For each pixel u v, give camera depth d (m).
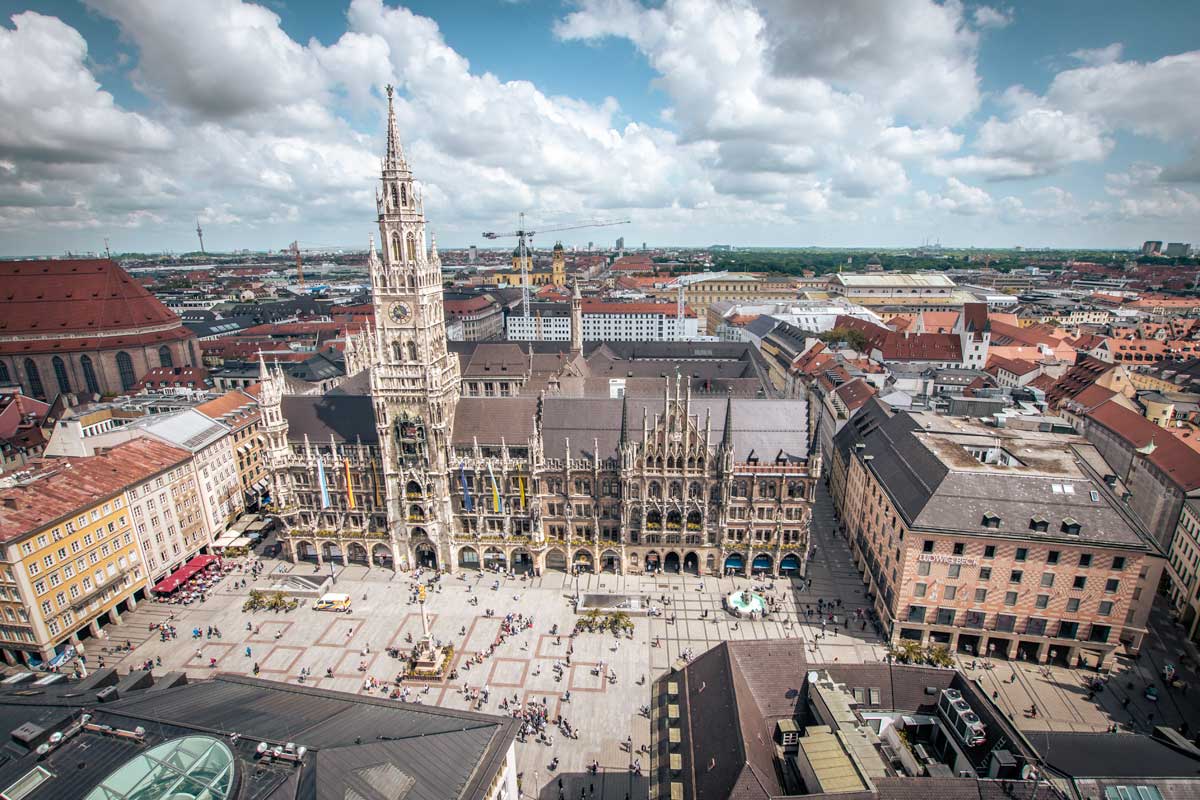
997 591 86.50
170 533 112.12
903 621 90.50
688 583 108.94
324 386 190.12
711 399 114.19
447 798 45.06
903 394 142.38
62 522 91.25
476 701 82.38
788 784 52.91
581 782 70.25
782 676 61.03
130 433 119.00
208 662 90.69
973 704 57.94
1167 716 78.81
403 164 97.06
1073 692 82.69
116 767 44.34
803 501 106.31
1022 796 47.66
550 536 112.94
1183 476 105.88
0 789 42.97
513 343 187.38
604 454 109.94
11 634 88.88
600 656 90.69
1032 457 96.44
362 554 118.56
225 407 141.62
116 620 99.94
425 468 108.62
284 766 44.62
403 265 99.62
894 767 55.31
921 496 90.06
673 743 59.47
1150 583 86.12
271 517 131.50
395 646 93.88
